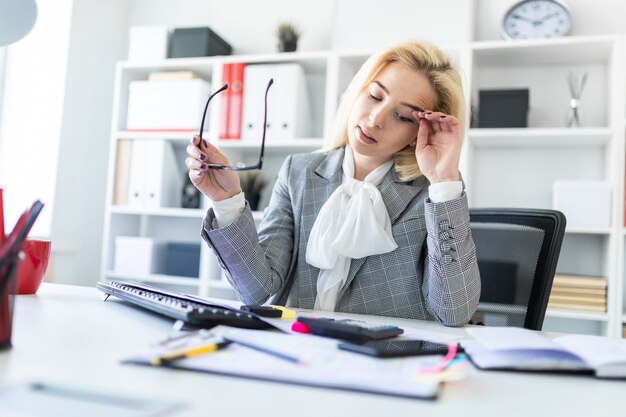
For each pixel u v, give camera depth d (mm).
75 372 490
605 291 2141
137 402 415
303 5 2891
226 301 1063
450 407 466
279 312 872
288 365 540
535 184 2492
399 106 1139
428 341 708
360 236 1137
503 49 2338
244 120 2574
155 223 3000
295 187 1281
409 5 2578
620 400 527
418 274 1166
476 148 2561
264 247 1186
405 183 1239
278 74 2547
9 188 2701
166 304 755
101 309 852
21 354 543
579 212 2180
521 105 2330
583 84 2451
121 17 3109
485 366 614
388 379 500
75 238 2785
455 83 1213
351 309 1165
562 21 2400
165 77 2756
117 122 2779
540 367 612
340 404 450
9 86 2756
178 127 2699
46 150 2695
